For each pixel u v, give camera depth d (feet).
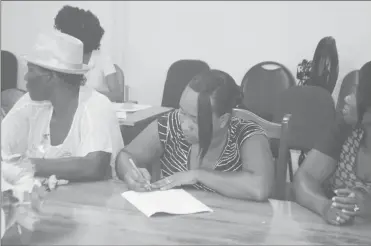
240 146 4.20
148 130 4.57
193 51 9.97
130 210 3.36
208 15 9.84
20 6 7.98
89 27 5.26
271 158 4.05
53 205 3.40
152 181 3.98
